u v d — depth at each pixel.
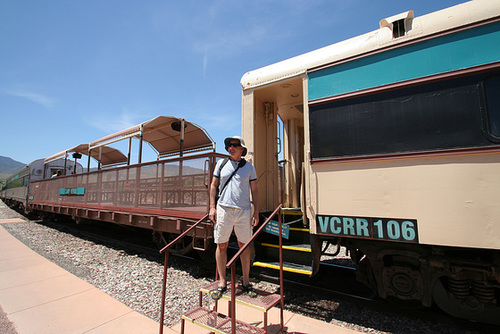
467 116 2.62
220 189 2.90
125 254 6.22
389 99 3.07
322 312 3.38
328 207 3.34
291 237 4.51
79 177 8.78
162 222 5.34
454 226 2.57
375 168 3.07
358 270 3.55
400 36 3.07
